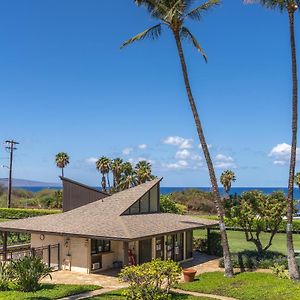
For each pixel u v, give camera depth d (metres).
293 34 22.00
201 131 23.75
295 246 36.34
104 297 18.80
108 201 29.89
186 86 23.91
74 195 32.44
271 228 27.50
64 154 85.56
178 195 71.62
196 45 24.27
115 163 77.56
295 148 21.97
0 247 32.03
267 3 22.38
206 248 32.59
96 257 25.42
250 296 18.47
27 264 20.11
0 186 100.62
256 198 27.17
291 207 22.09
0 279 19.73
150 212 30.19
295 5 21.83
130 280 17.53
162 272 17.75
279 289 19.00
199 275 23.80
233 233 46.25
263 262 25.84
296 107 21.94
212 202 68.69
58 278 23.45
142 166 73.31
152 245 27.00
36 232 25.58
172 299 18.19
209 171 23.73
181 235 29.39
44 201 79.69
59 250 26.11
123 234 22.81
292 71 22.00
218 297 18.95
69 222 26.42
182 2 23.16
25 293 18.80
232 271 23.19
